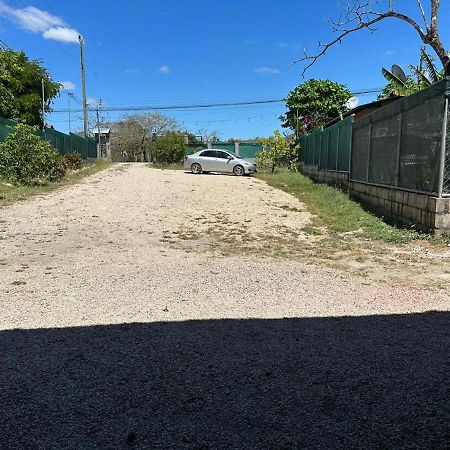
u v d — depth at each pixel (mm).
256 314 4215
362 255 6973
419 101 8570
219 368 3123
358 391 2840
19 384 2871
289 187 17531
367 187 11906
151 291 4863
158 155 32906
